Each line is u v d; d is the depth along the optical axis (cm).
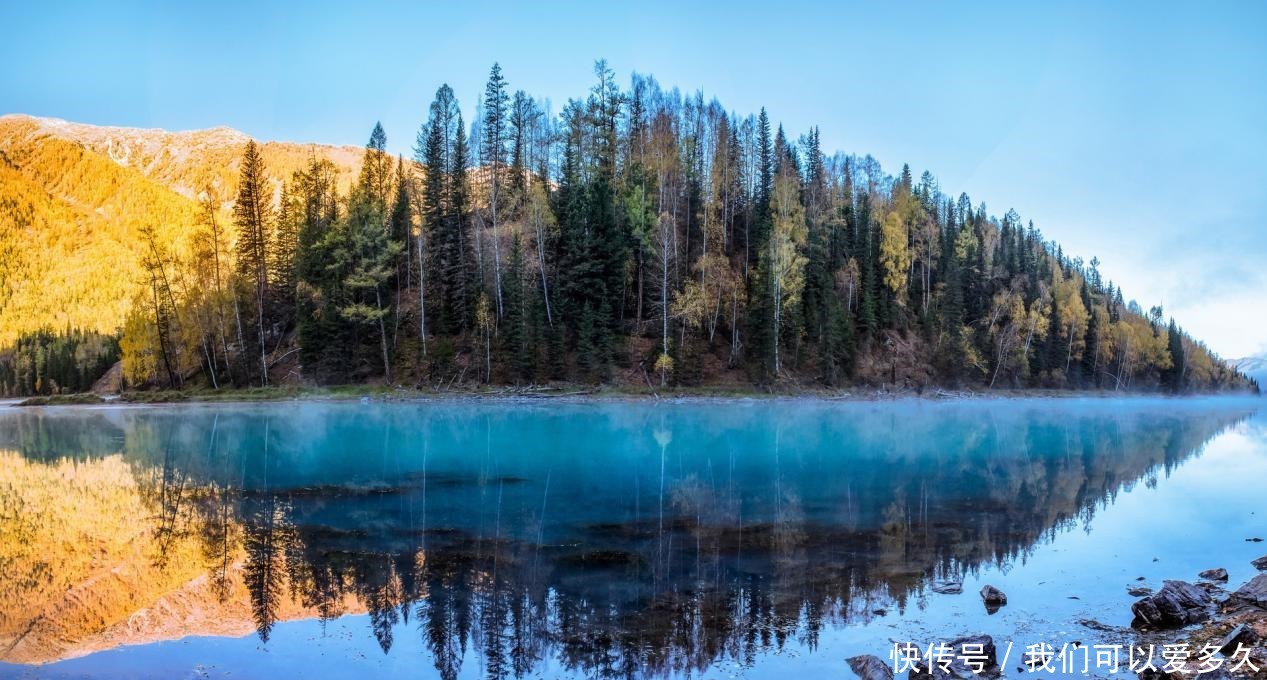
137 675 895
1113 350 11212
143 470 2561
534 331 6203
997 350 8619
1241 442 4094
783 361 6738
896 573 1320
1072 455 3231
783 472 2534
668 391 6050
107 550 1473
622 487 2208
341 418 4638
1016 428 4659
